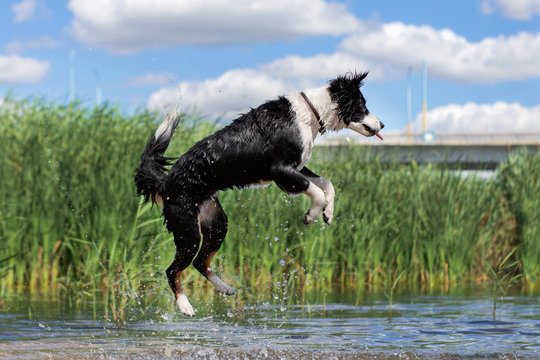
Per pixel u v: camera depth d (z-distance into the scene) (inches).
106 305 208.2
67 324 189.5
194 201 179.9
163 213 183.0
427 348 155.0
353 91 187.5
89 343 160.4
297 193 178.4
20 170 299.3
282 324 191.8
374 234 322.0
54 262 282.0
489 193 376.2
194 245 180.2
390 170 360.2
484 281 343.0
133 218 274.5
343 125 190.4
